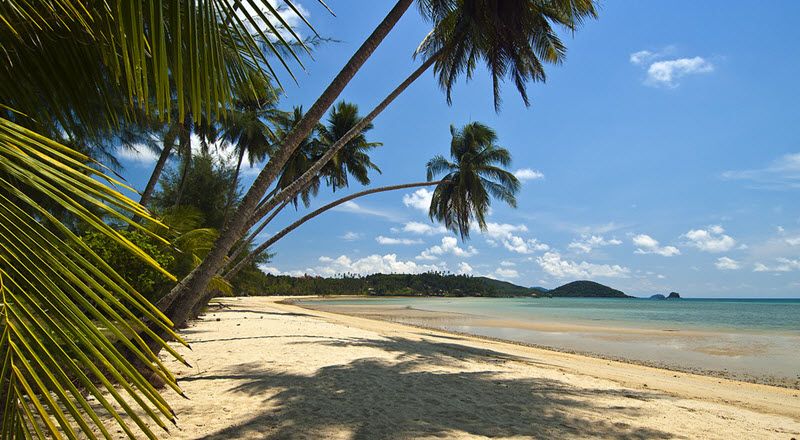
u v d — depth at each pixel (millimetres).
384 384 7512
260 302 52594
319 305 56906
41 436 1047
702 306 85812
